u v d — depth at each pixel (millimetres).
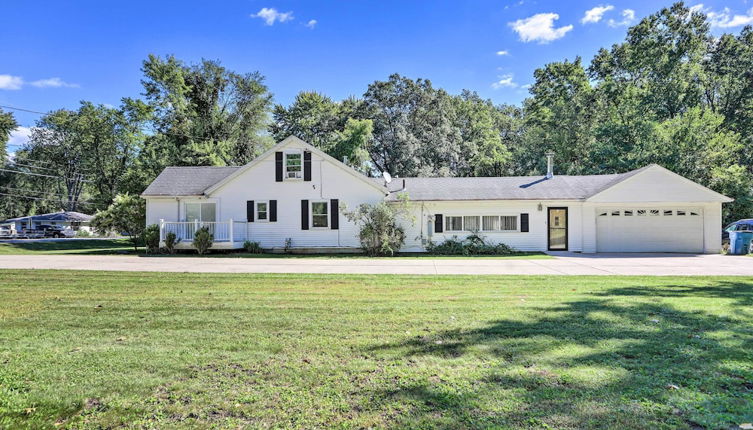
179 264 12727
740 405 2891
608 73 39219
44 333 4863
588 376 3422
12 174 57875
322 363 3826
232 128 37688
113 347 4320
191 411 2885
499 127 50875
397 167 38812
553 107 36250
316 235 18750
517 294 7367
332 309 6148
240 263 13180
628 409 2838
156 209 19047
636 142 26500
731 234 17078
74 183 55969
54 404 3002
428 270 11352
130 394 3170
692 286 8219
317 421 2730
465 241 18328
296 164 18906
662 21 32344
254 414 2838
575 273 10641
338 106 43625
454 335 4691
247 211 18859
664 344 4254
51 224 48719
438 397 3066
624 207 18266
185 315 5777
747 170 29719
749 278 9406
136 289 7996
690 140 24000
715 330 4777
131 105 36125
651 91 31234
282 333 4840
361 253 18172
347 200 18750
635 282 8859
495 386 3248
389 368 3680
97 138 46344
